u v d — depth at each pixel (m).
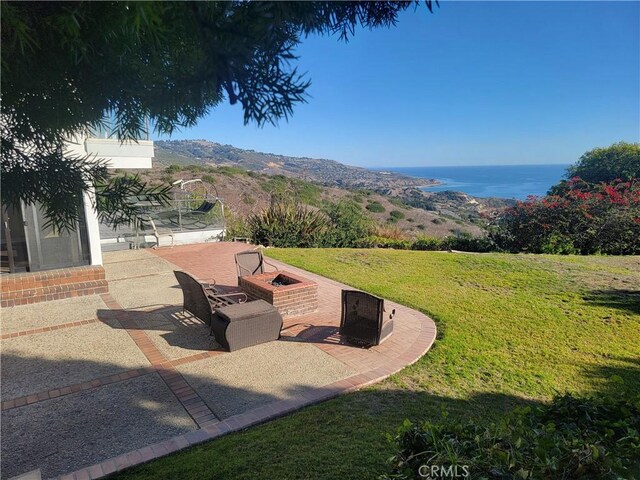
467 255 11.62
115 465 3.01
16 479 2.79
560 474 1.75
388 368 4.73
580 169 20.73
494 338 5.68
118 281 8.46
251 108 1.02
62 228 1.47
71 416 3.71
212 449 3.20
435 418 3.65
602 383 4.45
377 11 1.14
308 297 6.62
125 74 1.20
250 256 7.77
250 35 0.93
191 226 13.97
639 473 1.79
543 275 9.12
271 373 4.59
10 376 4.45
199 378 4.46
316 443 3.23
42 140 1.33
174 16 0.88
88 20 0.95
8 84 1.18
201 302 5.61
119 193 1.42
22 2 0.93
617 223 12.84
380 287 8.21
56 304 6.92
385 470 2.85
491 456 1.77
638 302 7.20
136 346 5.28
